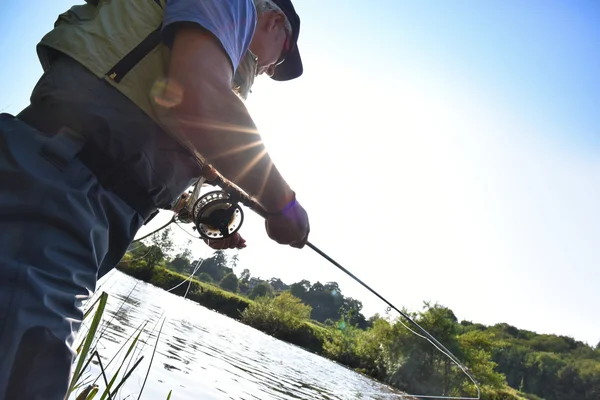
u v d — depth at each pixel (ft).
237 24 3.21
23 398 2.55
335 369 79.30
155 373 20.11
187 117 2.87
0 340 2.46
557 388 196.24
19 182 2.65
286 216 3.60
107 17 3.17
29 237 2.64
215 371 28.53
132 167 3.04
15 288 2.53
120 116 2.97
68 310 2.86
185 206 4.92
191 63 2.83
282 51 4.90
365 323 136.56
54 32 3.28
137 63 3.05
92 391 5.41
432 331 98.32
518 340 265.34
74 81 2.96
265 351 60.13
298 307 133.08
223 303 115.34
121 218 3.13
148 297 48.16
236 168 3.12
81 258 2.90
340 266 6.54
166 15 2.97
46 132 2.89
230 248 5.64
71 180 2.80
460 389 93.86
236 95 3.02
